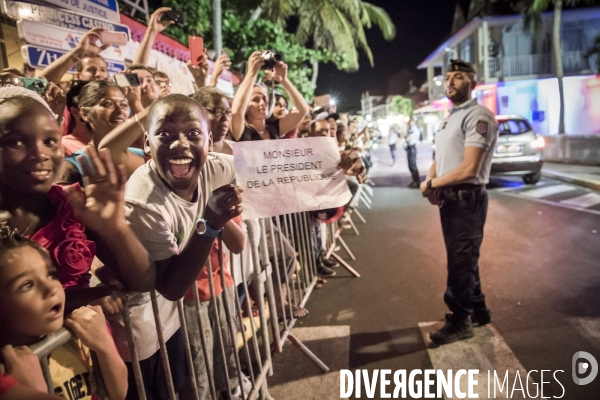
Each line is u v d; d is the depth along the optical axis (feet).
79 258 4.66
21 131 4.26
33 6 11.49
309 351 10.43
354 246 21.27
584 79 74.13
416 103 146.10
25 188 4.43
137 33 18.12
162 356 5.62
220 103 8.52
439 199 11.21
